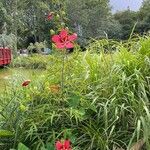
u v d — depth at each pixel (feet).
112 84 11.82
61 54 12.75
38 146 10.59
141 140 10.44
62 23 12.67
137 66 12.37
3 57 77.61
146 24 206.39
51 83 12.60
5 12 133.18
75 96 11.41
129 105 11.28
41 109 11.37
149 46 13.00
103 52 13.07
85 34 206.59
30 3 171.94
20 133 11.08
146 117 10.79
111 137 10.89
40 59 16.07
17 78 14.61
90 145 10.67
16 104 11.89
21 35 167.12
